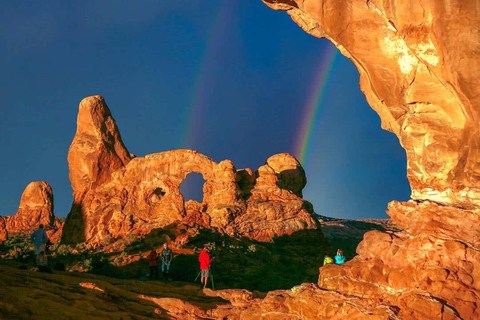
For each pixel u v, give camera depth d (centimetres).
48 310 1298
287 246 4056
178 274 2805
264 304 1344
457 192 1098
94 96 4878
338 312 1148
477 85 961
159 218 4212
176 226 3975
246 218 4197
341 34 1188
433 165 1116
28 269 1942
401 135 1189
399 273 1127
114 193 4456
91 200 4481
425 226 1132
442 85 1086
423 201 1173
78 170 4678
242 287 2555
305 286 1312
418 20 1014
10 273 1692
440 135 1105
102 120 4816
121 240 3925
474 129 1012
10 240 4781
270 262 3403
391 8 1042
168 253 2462
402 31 1039
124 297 1645
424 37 1026
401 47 1127
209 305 1592
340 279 1223
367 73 1209
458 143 1081
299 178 4944
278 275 2919
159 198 4400
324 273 1273
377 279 1168
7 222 5681
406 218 1204
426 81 1105
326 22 1195
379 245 1210
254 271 3008
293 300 1273
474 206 1065
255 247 3762
